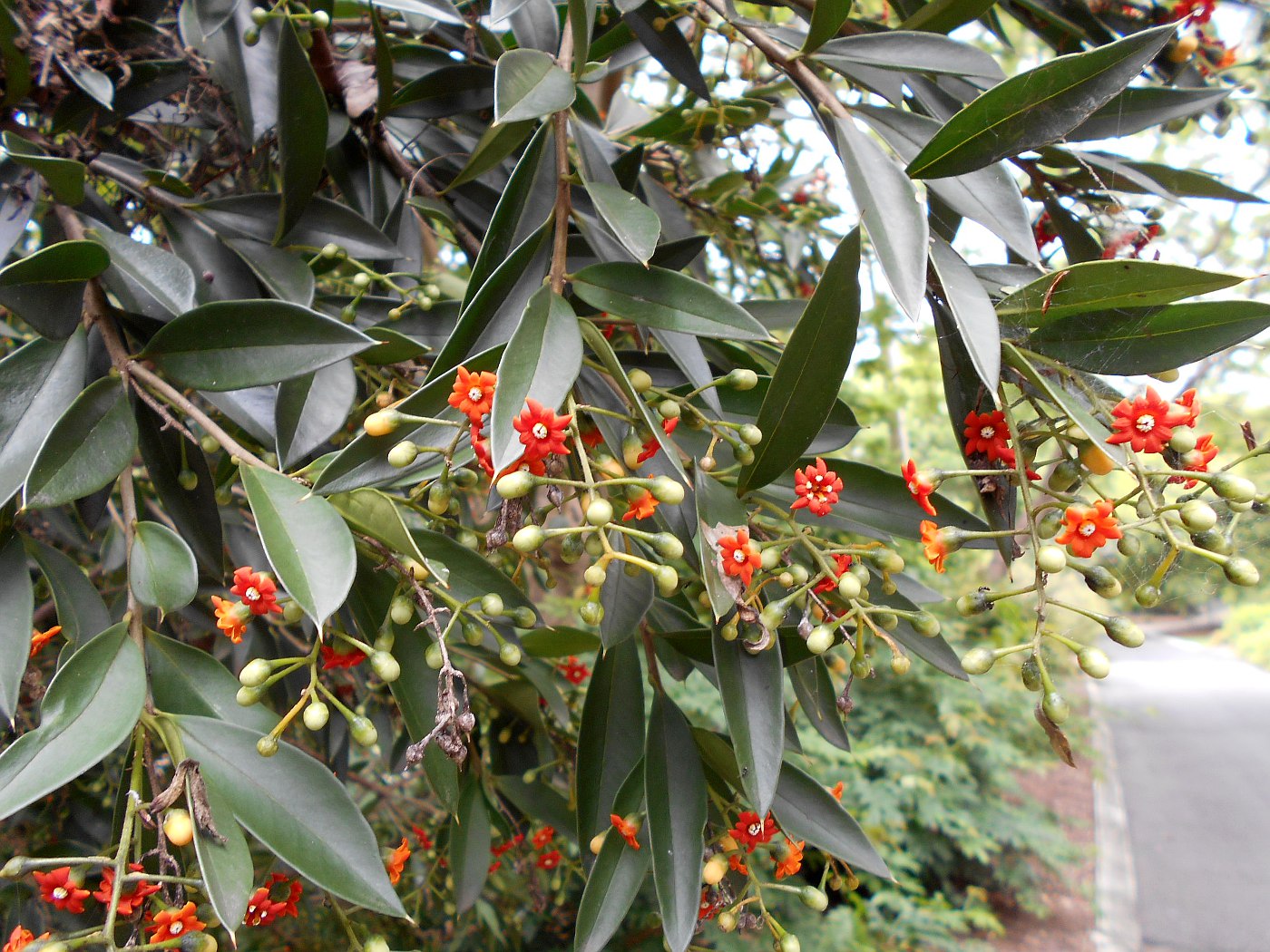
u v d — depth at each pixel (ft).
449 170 1.61
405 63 1.58
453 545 1.15
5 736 1.42
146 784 1.07
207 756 0.99
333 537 0.98
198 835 0.95
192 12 1.44
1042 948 4.46
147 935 0.98
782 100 2.10
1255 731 9.03
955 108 1.22
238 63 1.44
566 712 1.74
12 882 1.46
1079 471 1.01
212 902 0.92
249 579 1.03
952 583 5.36
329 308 1.43
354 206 1.59
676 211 1.74
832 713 1.25
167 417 1.07
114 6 1.40
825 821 1.20
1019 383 1.04
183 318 1.07
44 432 1.07
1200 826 6.26
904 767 4.39
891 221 0.97
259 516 0.98
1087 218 1.30
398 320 1.41
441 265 2.30
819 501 1.04
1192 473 0.91
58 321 1.09
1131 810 6.57
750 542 0.98
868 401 4.50
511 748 1.78
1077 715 7.26
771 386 1.03
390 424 0.98
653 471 1.14
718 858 1.17
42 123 1.39
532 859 1.85
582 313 1.20
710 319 1.05
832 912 3.21
